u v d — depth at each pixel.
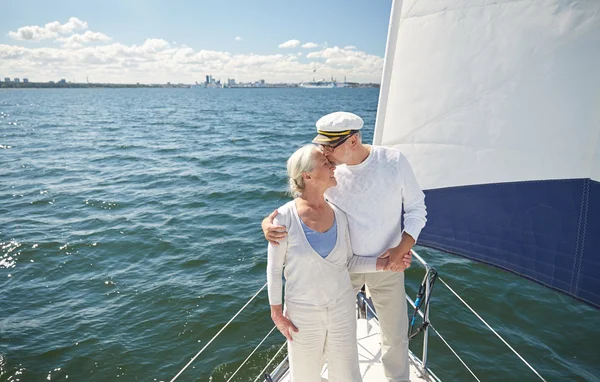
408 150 2.57
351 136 2.08
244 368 5.79
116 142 26.95
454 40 2.29
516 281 7.39
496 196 2.34
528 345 5.75
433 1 2.29
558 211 2.15
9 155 22.00
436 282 7.50
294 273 2.03
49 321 6.89
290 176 1.99
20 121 44.47
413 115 2.50
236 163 19.30
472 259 2.48
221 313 6.96
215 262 8.81
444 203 2.52
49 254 9.27
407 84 2.48
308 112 57.75
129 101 108.44
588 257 2.09
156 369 5.84
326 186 1.99
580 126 2.04
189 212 12.08
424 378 2.79
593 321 6.14
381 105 2.61
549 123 2.12
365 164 2.17
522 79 2.15
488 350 5.72
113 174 17.22
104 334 6.54
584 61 1.98
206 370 5.77
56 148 24.34
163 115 54.53
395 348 2.53
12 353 6.14
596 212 2.03
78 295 7.65
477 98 2.29
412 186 2.20
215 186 14.93
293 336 2.10
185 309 7.11
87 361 6.00
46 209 12.52
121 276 8.29
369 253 2.27
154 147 24.53
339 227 2.08
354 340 2.14
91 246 9.65
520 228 2.30
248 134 30.94
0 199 13.60
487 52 2.21
